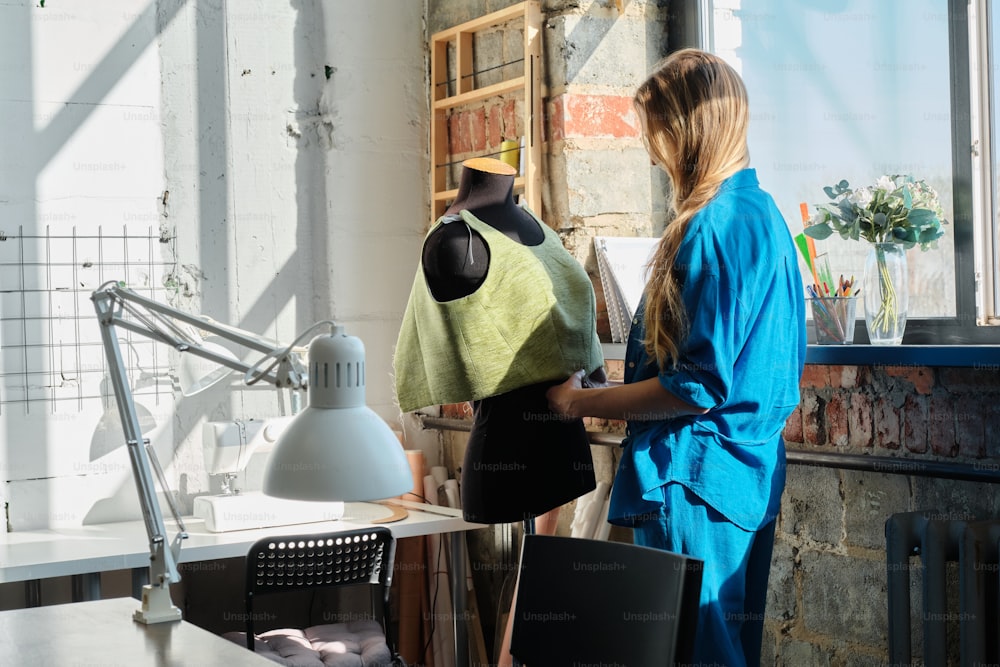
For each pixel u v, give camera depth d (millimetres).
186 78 3170
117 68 3059
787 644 2395
